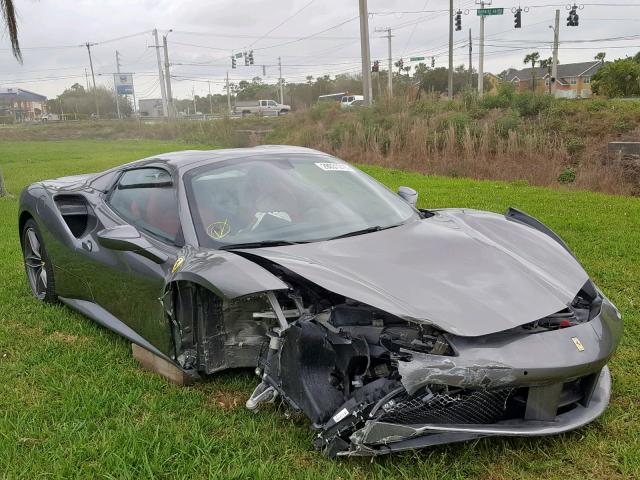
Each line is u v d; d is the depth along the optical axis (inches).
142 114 3784.5
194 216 139.3
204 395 131.7
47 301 196.4
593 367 103.3
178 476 102.4
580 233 273.6
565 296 113.1
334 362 107.4
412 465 103.5
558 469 102.5
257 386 122.5
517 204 360.8
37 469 104.9
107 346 160.6
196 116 2522.1
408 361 98.7
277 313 112.0
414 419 101.3
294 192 147.8
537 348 100.0
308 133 985.5
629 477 99.3
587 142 725.3
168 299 127.6
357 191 156.1
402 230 137.7
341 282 107.3
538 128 783.7
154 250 135.6
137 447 109.1
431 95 972.6
